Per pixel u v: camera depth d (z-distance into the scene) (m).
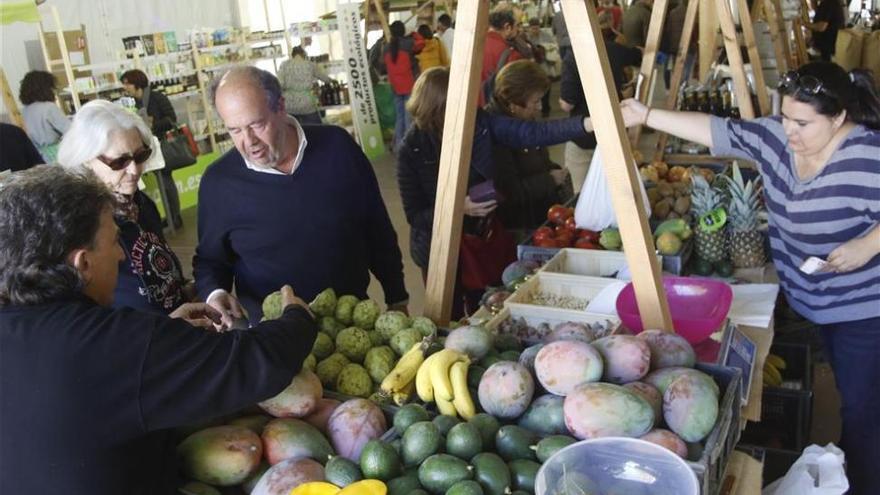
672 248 2.75
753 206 2.79
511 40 7.64
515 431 1.29
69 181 1.24
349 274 2.41
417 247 3.14
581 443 1.17
